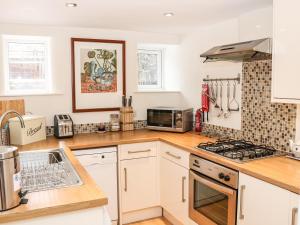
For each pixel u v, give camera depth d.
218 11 2.52
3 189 1.20
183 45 3.68
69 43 3.21
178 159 2.70
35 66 3.20
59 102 3.22
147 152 3.01
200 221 2.41
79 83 3.28
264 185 1.76
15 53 3.10
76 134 3.26
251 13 2.51
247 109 2.71
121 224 2.98
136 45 3.54
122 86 3.50
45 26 3.08
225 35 2.93
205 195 2.36
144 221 3.10
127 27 3.24
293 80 1.91
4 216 1.18
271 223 1.73
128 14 2.62
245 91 2.72
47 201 1.31
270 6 2.33
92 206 1.33
